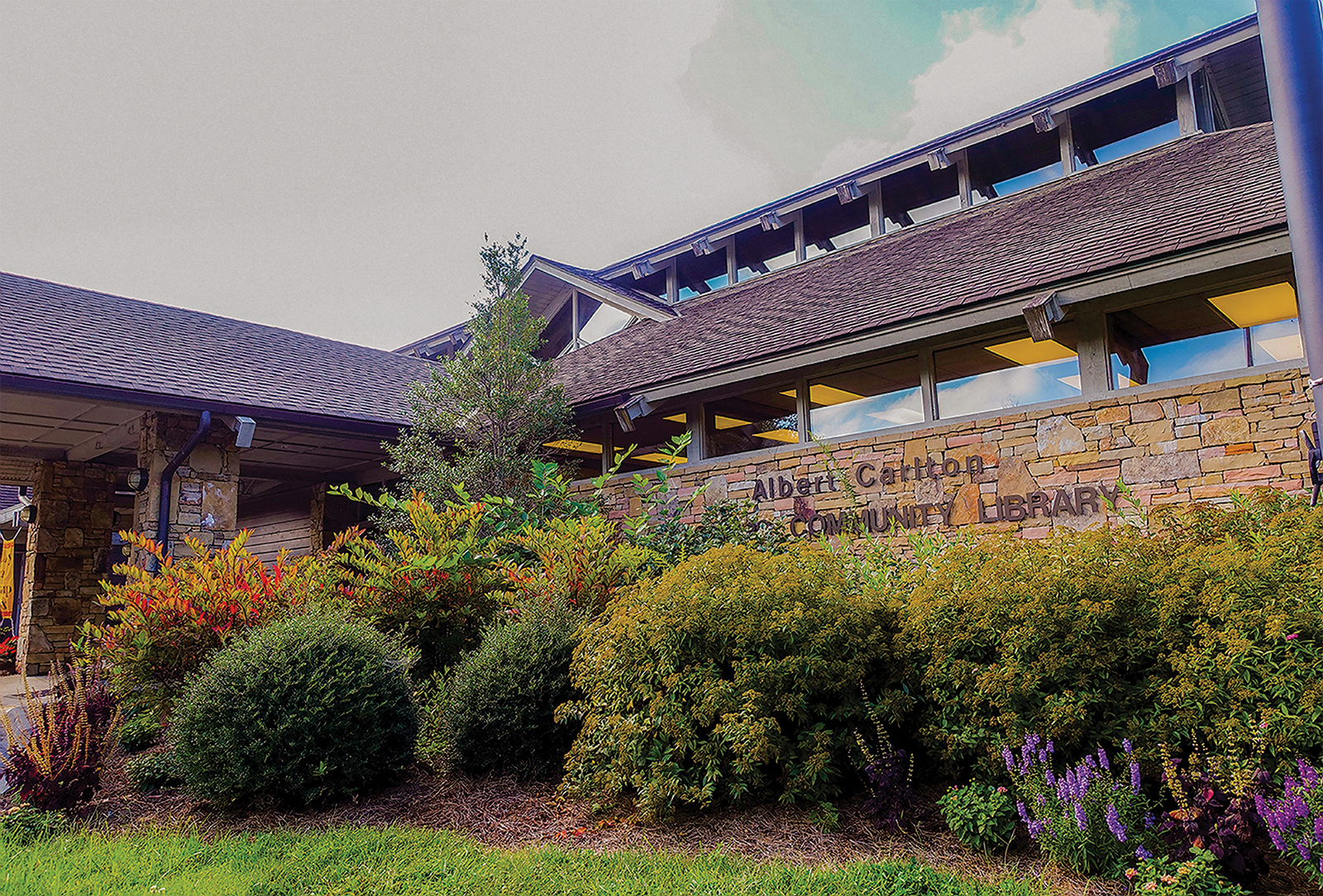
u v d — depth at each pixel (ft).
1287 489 20.42
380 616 20.67
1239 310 22.59
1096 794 10.38
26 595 37.93
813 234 45.70
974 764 12.69
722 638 13.98
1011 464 25.20
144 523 30.89
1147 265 21.85
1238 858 9.30
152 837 13.57
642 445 36.78
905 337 26.48
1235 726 10.26
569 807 14.69
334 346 47.70
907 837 12.04
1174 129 36.09
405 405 40.22
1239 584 10.97
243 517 52.95
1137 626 11.78
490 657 17.22
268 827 14.20
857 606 14.24
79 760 15.43
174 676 18.98
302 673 15.51
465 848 12.50
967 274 28.71
